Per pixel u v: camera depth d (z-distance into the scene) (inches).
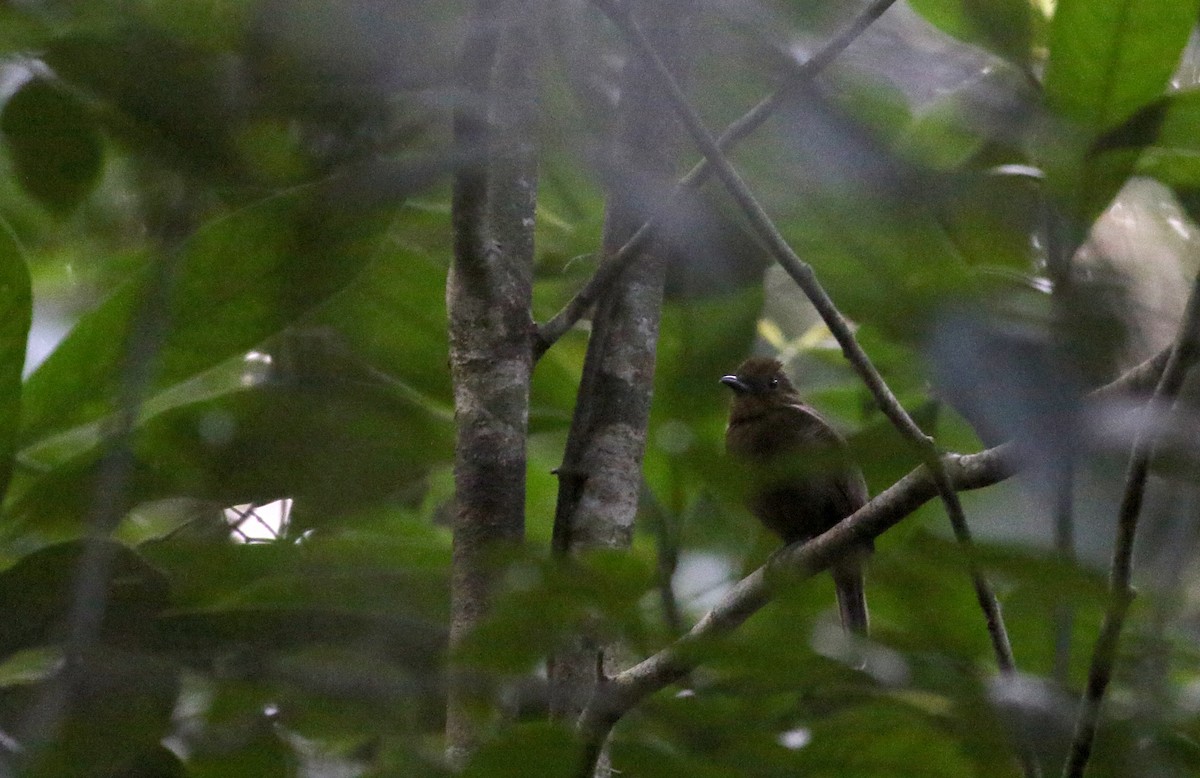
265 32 212.7
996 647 201.2
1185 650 189.0
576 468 274.8
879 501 239.3
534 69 239.5
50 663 207.2
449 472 409.7
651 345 287.1
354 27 208.1
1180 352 162.7
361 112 215.6
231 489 278.5
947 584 160.4
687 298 284.0
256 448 280.5
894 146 250.7
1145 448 170.2
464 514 249.6
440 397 343.9
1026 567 120.1
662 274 292.5
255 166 232.4
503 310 263.0
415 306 335.0
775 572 151.4
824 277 221.9
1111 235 283.0
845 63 269.4
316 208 231.0
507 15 239.9
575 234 364.2
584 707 162.4
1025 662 254.2
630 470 277.6
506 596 122.1
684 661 138.2
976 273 217.8
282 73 213.3
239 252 238.8
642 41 221.5
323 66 211.2
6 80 274.1
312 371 334.6
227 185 241.1
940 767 159.5
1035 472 184.5
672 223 221.9
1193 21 257.0
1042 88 287.4
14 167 279.4
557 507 272.4
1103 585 118.0
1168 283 259.9
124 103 226.2
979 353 185.3
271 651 207.3
